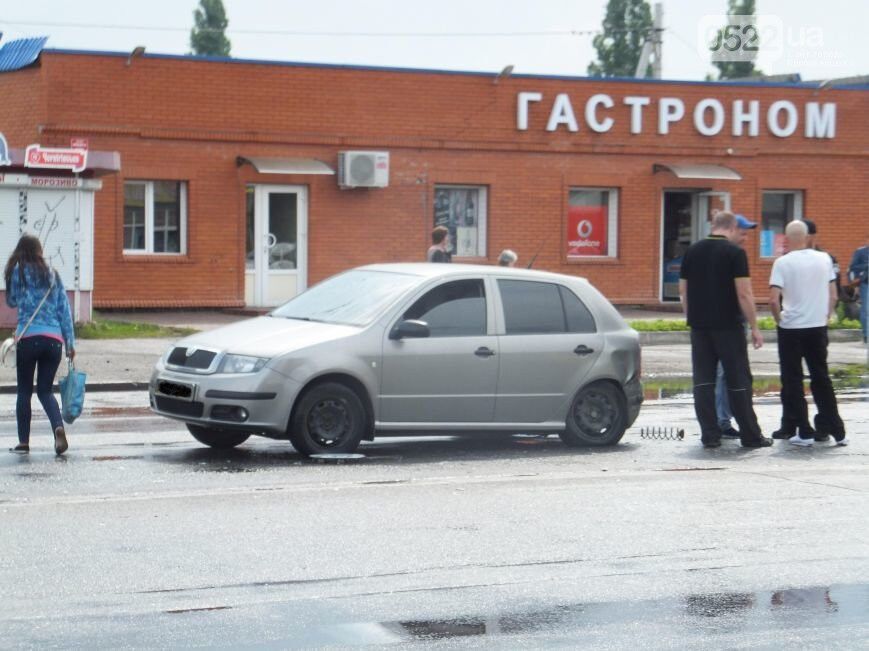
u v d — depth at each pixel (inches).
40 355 518.6
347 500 436.1
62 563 348.8
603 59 2684.5
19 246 521.7
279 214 1299.2
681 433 604.7
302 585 332.5
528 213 1387.8
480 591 330.3
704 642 292.8
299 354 510.0
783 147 1487.5
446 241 889.5
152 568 345.4
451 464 518.3
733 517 420.8
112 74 1217.4
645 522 411.2
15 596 318.3
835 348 1110.4
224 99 1261.1
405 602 319.6
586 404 573.3
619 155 1419.8
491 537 387.2
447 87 1346.0
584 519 414.3
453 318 544.7
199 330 1072.2
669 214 1469.0
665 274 1464.1
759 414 713.6
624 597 327.0
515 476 490.6
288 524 398.6
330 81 1300.4
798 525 410.0
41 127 1197.7
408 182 1337.4
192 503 426.3
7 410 677.3
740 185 1472.7
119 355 895.7
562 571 350.6
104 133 1218.0
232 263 1273.4
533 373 556.4
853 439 604.7
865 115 1520.7
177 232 1263.5
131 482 461.1
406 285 544.4
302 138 1293.1
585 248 1425.9
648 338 1129.4
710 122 1455.5
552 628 301.1
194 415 510.6
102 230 1219.2
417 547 373.4
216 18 2753.4
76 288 1005.8
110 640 286.7
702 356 575.2
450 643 289.1
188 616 305.0
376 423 526.0
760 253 1499.8
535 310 564.4
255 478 473.7
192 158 1252.5
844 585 341.1
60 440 517.0
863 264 1001.5
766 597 329.4
